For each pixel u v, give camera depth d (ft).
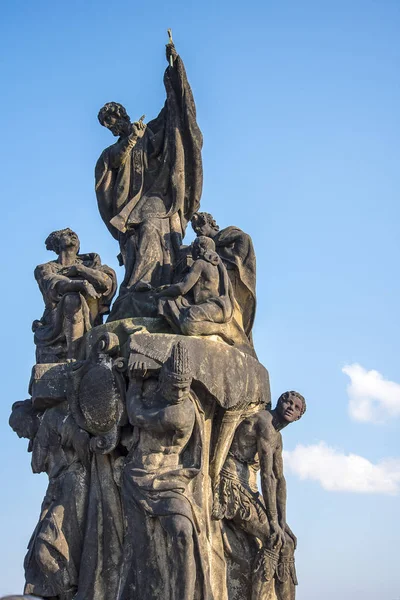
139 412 53.36
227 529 57.67
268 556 57.00
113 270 61.31
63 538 54.85
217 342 55.67
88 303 59.62
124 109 63.26
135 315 58.39
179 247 61.26
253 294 60.29
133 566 52.85
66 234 61.93
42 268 60.90
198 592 52.21
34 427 58.13
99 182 62.95
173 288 56.44
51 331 59.16
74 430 55.93
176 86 62.85
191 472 53.21
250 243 60.75
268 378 59.16
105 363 55.42
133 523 52.95
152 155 63.21
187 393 53.11
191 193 63.05
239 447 57.82
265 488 57.21
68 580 54.60
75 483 55.62
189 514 52.44
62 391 56.65
